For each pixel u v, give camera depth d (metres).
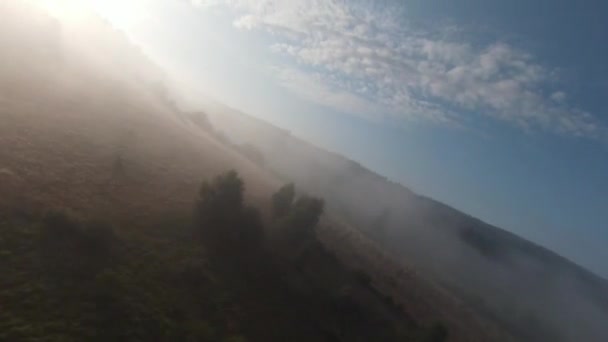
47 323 17.83
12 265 19.91
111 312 19.92
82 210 26.02
